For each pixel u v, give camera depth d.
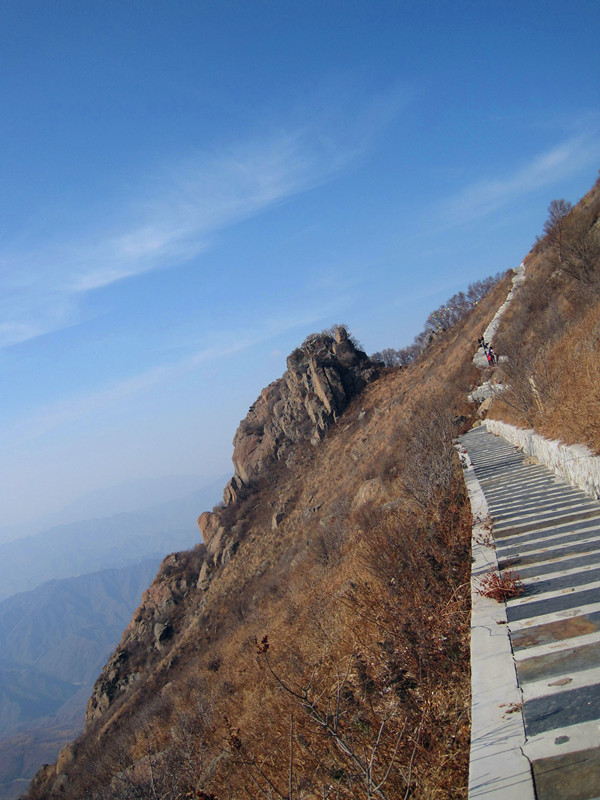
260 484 64.69
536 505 8.16
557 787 2.40
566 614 4.24
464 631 5.29
